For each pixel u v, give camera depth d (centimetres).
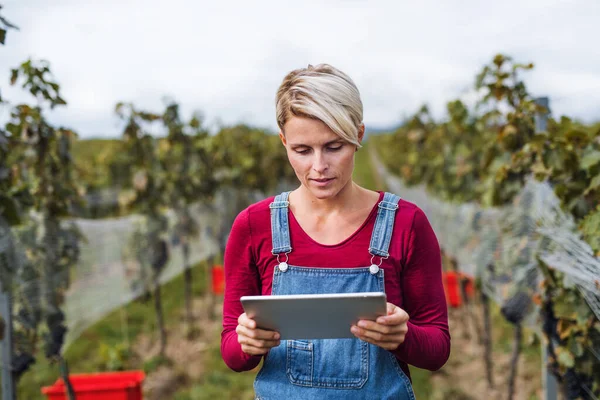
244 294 164
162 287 907
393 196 160
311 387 156
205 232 811
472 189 606
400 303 155
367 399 153
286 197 162
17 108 364
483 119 412
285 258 157
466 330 633
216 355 611
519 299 344
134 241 623
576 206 260
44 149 384
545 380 311
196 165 786
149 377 562
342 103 139
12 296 328
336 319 139
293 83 143
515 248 349
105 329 700
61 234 399
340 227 156
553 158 273
